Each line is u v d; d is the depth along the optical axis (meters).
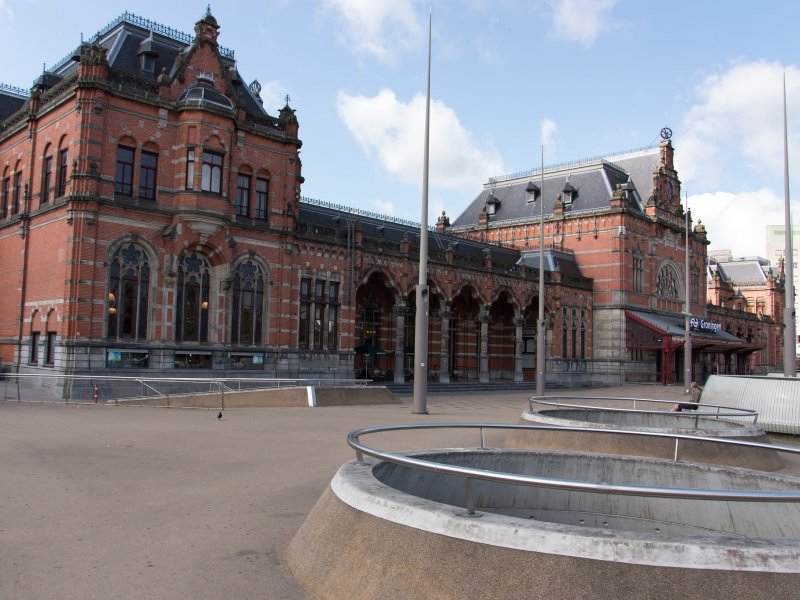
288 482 11.85
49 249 32.81
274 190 38.00
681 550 5.14
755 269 108.94
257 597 6.53
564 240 66.19
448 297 49.44
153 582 6.91
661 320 65.31
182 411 23.38
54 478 11.62
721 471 9.41
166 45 36.84
